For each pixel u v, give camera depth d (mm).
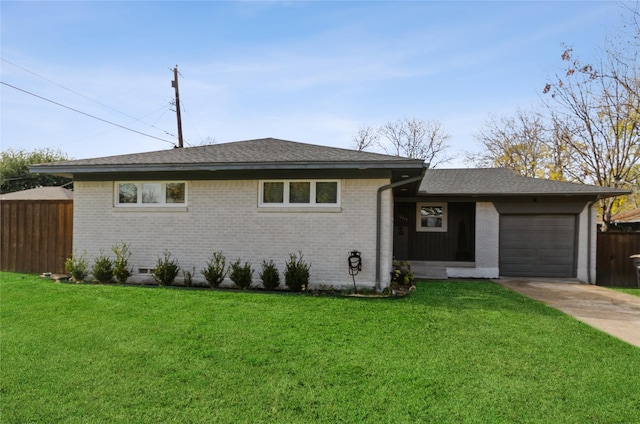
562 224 12398
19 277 10180
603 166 18031
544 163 25750
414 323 6031
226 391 3775
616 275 12469
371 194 8852
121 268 9547
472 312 6805
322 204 9094
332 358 4602
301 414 3371
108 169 9305
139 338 5211
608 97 17203
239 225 9422
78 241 10164
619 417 3361
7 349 4781
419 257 14320
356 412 3410
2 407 3416
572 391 3844
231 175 9438
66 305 6875
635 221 18859
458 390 3836
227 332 5480
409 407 3502
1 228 11328
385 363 4473
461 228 14164
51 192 17719
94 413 3342
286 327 5742
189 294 7871
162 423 3203
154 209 9805
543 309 7230
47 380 3951
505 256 12672
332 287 8836
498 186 12875
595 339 5461
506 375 4199
